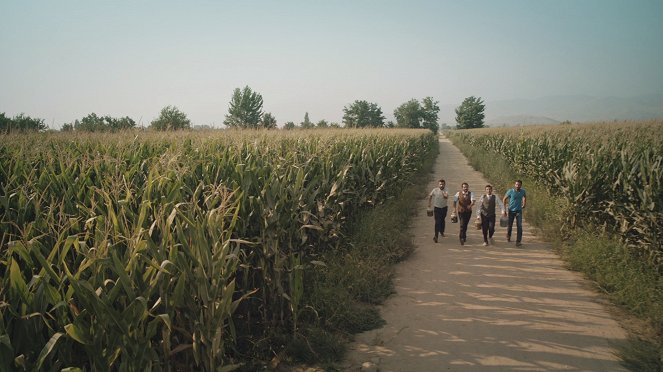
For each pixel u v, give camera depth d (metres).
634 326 5.44
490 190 9.48
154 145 9.40
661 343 4.89
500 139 29.75
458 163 30.81
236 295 5.36
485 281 7.19
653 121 26.58
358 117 86.00
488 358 4.71
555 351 4.84
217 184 5.77
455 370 4.48
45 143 8.26
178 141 10.06
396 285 7.05
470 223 12.02
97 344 2.71
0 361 2.40
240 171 5.68
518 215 9.38
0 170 5.81
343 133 19.66
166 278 3.27
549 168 13.62
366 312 5.85
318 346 4.82
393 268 7.82
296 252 6.11
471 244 9.72
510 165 22.45
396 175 13.88
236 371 4.36
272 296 5.14
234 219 4.07
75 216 4.07
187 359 3.70
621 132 18.70
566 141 16.92
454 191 17.38
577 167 10.12
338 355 4.75
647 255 7.11
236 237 5.32
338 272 6.69
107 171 5.76
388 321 5.70
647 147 10.85
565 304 6.17
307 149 10.03
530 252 8.95
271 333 4.95
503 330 5.39
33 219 4.40
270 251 5.07
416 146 23.64
